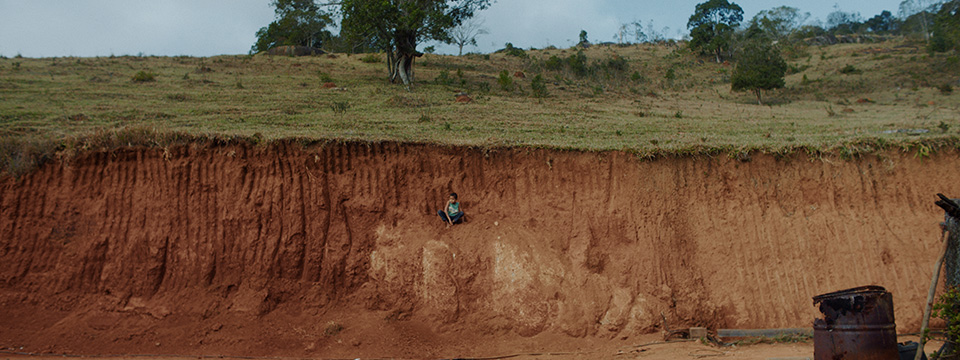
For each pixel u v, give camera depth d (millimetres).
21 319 9906
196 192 11148
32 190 10820
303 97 25234
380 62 40906
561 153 12523
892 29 75562
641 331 10508
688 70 52750
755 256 11547
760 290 11195
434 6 31734
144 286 10406
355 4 29656
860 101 33594
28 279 10242
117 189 11031
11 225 10500
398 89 29719
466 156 12469
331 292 10945
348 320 10633
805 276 11383
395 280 10969
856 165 12508
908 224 11969
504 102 27406
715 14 71188
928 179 12516
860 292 6723
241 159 11500
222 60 36969
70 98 21391
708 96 38438
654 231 11672
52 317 10008
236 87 27547
